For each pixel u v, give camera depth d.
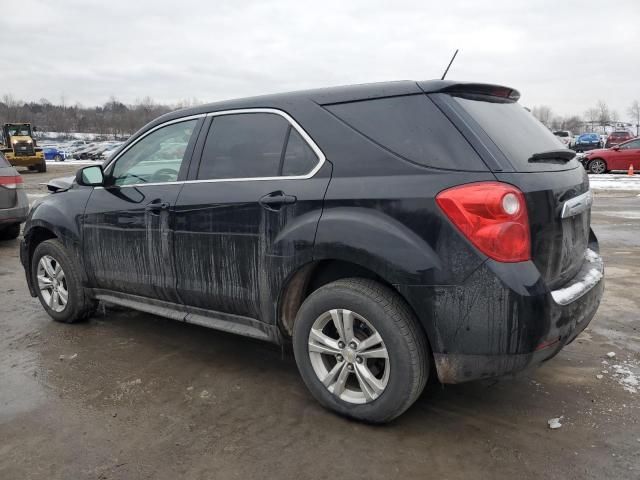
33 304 5.33
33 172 30.91
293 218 3.06
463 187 2.59
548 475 2.53
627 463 2.61
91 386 3.52
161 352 4.07
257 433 2.93
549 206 2.70
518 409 3.14
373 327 2.83
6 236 8.93
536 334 2.54
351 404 2.99
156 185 3.83
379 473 2.58
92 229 4.25
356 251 2.80
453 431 2.92
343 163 2.96
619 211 11.04
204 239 3.48
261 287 3.24
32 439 2.91
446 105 2.78
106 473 2.61
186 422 3.06
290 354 4.01
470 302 2.57
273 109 3.33
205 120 3.69
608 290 5.40
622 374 3.56
